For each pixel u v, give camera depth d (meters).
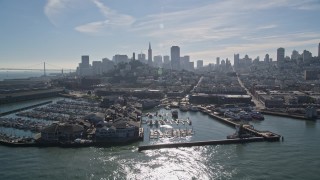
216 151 154.62
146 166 132.00
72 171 125.00
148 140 175.12
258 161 138.25
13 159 138.75
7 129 198.12
